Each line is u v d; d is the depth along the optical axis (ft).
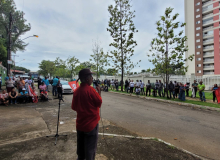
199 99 37.47
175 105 30.37
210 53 163.63
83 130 6.67
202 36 168.96
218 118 20.86
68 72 99.60
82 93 6.75
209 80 56.29
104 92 54.13
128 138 12.37
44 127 14.53
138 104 30.35
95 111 6.88
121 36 52.95
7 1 58.80
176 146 12.00
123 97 40.78
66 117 18.40
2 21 59.98
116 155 9.62
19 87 33.22
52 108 23.70
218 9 155.12
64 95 41.34
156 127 16.38
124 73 57.31
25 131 13.34
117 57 53.98
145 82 70.03
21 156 9.08
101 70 71.51
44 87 31.37
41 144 10.76
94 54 70.44
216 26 156.76
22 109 22.43
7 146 10.30
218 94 31.53
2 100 25.17
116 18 51.16
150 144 11.37
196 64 173.99
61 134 12.69
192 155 10.00
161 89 42.11
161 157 9.60
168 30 37.27
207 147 11.98
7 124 15.14
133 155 9.70
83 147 7.11
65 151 9.83
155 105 29.73
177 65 37.45
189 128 16.30
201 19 168.55
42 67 167.53
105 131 14.16
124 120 18.69
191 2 177.68
